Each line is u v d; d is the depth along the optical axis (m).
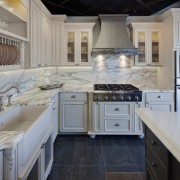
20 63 3.07
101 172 3.03
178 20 4.21
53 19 4.73
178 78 4.19
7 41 2.71
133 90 4.39
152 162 1.90
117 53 4.66
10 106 2.63
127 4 4.33
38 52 3.62
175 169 1.41
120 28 4.88
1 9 2.30
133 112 4.43
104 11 4.78
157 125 1.75
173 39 4.22
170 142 1.39
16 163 1.44
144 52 4.89
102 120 4.45
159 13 5.07
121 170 3.09
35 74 4.48
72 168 3.15
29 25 3.14
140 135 4.46
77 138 4.46
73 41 4.91
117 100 4.41
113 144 4.12
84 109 4.52
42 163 2.25
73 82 5.20
